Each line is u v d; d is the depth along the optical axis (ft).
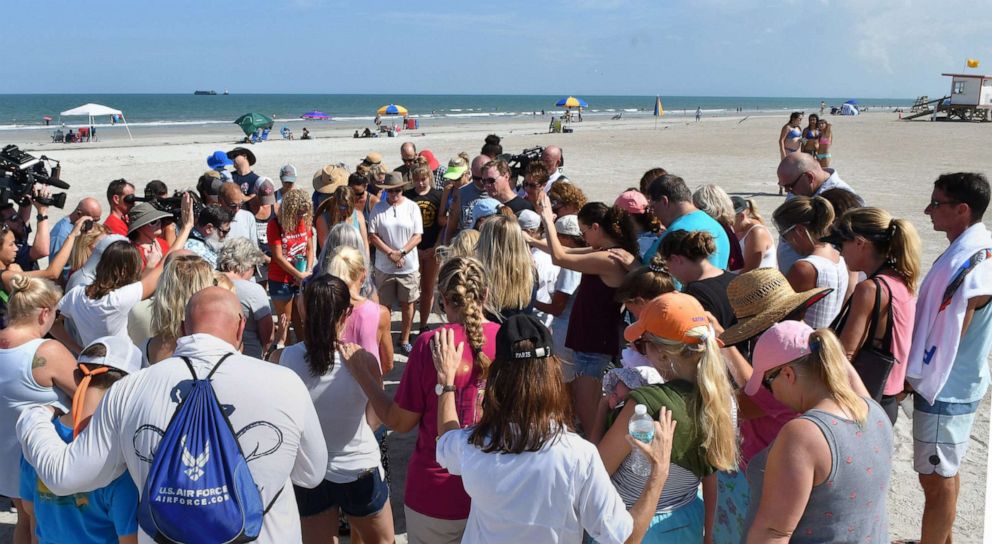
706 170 80.23
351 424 11.78
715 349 9.14
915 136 136.26
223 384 8.57
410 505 11.02
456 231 25.36
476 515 8.46
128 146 131.54
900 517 15.05
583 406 15.61
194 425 8.23
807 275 13.37
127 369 10.63
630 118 296.30
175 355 8.97
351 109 474.49
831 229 12.80
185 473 7.98
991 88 198.39
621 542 7.99
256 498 8.30
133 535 9.71
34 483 10.77
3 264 18.07
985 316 12.05
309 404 9.16
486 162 24.16
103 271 14.64
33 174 22.80
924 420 12.56
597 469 8.00
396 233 24.04
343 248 14.48
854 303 11.75
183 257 13.04
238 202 24.14
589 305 15.40
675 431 8.93
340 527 14.71
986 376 12.40
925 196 57.98
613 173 76.54
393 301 25.05
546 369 8.00
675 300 9.34
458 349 10.53
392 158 98.94
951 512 12.66
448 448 8.58
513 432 7.95
